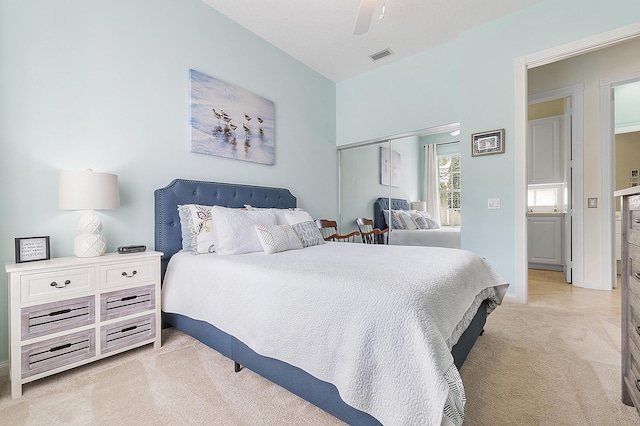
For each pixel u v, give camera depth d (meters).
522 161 2.76
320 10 2.74
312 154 3.88
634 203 1.24
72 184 1.72
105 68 2.07
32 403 1.37
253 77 3.10
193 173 2.60
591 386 1.46
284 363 1.34
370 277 1.24
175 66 2.47
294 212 2.91
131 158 2.21
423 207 3.57
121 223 2.15
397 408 0.94
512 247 2.82
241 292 1.56
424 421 0.88
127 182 2.18
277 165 3.39
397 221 3.76
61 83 1.88
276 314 1.35
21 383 1.42
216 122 2.73
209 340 1.80
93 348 1.67
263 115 3.18
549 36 2.62
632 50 3.14
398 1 2.60
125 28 2.18
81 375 1.60
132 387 1.49
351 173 4.22
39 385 1.50
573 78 3.44
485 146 2.94
